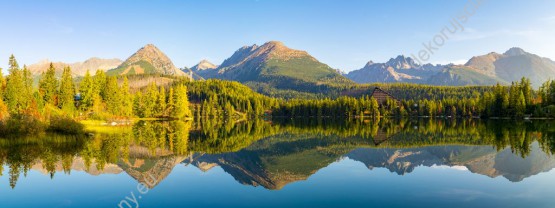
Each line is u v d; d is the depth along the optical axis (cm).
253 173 3281
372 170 3266
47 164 3666
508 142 5375
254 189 2592
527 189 2467
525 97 14225
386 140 6412
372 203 2177
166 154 4653
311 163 3884
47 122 6575
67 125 6525
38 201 2331
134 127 9888
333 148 5309
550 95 13938
